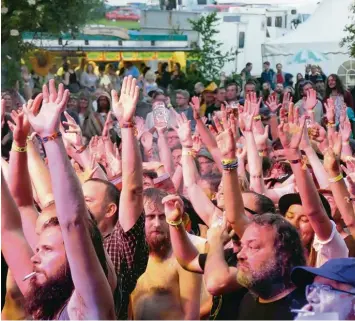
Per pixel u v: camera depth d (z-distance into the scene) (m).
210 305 5.39
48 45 13.11
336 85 12.39
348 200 5.59
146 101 12.52
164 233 5.24
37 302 4.37
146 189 5.34
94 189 5.28
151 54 14.17
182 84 14.04
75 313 4.25
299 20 14.74
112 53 13.91
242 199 4.94
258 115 7.80
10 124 5.34
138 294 5.25
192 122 11.80
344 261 4.11
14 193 5.16
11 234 4.79
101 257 4.32
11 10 12.17
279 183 7.69
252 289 4.21
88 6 12.86
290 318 4.14
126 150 4.96
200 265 4.87
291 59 14.34
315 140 8.12
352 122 12.03
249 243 4.21
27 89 12.53
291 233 4.21
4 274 5.47
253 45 14.44
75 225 4.18
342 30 14.12
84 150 6.72
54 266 4.35
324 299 4.05
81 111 12.52
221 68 14.26
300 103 12.36
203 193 6.01
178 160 8.35
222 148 4.96
